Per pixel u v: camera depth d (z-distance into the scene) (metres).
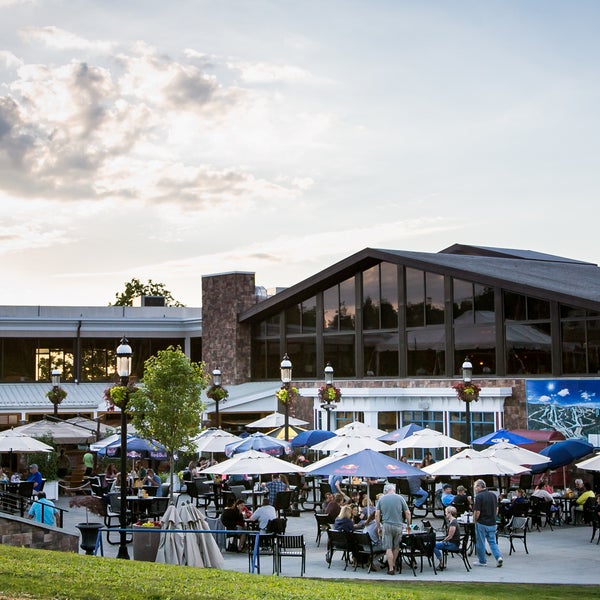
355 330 50.66
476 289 44.62
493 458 27.41
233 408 52.66
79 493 40.94
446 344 45.72
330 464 25.39
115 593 13.00
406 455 46.31
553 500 31.88
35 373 61.34
